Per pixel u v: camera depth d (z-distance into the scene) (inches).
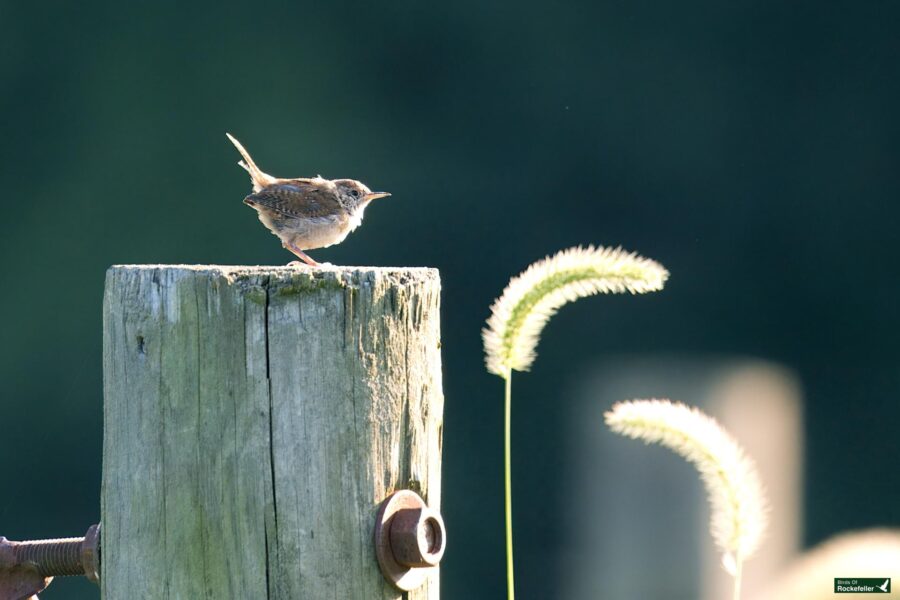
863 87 670.5
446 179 674.2
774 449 597.0
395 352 155.1
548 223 669.3
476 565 587.5
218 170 680.4
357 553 151.3
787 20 678.5
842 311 654.5
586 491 575.5
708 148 673.6
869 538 426.9
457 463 610.2
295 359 150.3
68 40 684.1
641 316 633.6
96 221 669.9
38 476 631.2
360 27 692.7
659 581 523.8
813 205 665.6
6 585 164.2
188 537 151.4
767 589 436.1
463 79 683.4
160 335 152.3
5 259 659.4
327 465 150.5
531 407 613.6
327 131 682.8
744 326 649.6
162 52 687.1
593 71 678.5
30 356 650.8
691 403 615.8
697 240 663.1
